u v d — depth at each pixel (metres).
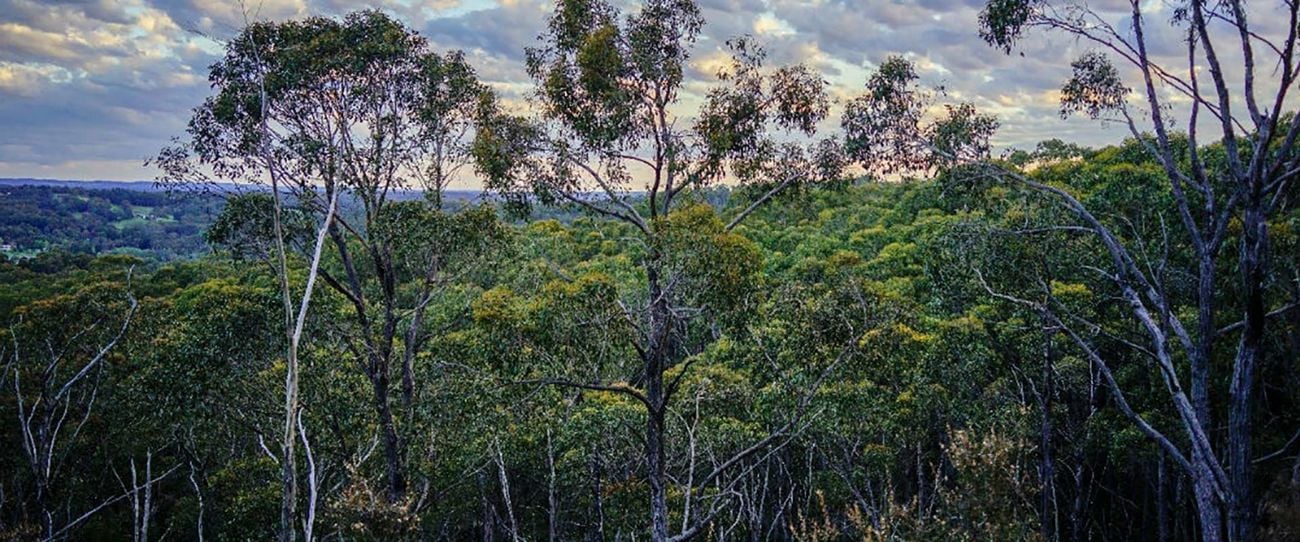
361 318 17.42
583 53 15.27
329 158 16.08
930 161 16.42
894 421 20.64
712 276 13.86
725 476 23.00
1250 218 11.76
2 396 21.06
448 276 18.75
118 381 22.27
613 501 20.75
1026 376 21.48
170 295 33.28
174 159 16.02
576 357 15.16
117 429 22.23
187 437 22.69
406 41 17.02
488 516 24.16
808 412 19.12
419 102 17.94
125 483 25.56
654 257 14.70
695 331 17.98
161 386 17.86
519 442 22.56
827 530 15.22
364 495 8.28
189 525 23.06
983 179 16.72
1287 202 18.16
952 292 21.41
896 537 11.09
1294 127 11.28
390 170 17.55
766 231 52.75
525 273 19.56
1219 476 12.06
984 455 10.07
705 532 19.62
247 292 18.11
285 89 16.14
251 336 17.86
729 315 14.62
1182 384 19.81
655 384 15.09
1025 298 19.44
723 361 23.27
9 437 21.30
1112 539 28.36
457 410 18.03
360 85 17.16
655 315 15.02
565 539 25.36
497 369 15.54
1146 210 22.12
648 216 18.30
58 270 53.16
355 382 18.69
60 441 21.06
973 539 9.92
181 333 19.12
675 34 16.44
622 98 15.66
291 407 6.25
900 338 19.12
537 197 16.36
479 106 17.36
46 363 21.34
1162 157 13.56
